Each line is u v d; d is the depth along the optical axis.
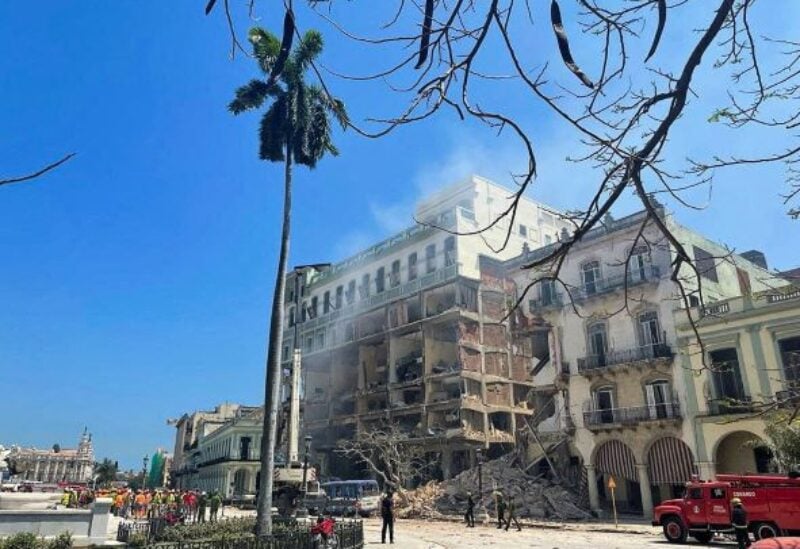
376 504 39.59
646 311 33.75
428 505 38.25
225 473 72.06
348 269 60.53
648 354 32.94
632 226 34.69
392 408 49.75
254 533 18.17
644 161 2.81
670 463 31.73
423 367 48.69
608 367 34.16
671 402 31.95
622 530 26.97
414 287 51.44
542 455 37.66
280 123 23.64
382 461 50.59
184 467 110.38
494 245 50.28
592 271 36.84
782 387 27.95
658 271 33.44
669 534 22.80
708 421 30.00
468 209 50.56
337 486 41.41
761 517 20.86
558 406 37.84
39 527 18.58
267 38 22.50
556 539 23.72
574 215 3.27
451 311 46.75
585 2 2.79
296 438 31.67
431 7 2.69
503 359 48.59
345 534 16.81
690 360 31.41
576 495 35.03
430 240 51.69
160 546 11.89
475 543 22.11
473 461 44.03
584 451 35.16
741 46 3.26
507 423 48.06
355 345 56.56
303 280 66.75
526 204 53.84
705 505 22.03
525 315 40.72
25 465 82.69
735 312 30.19
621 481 34.94
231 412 108.19
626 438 33.44
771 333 28.95
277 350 20.55
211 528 20.12
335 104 3.16
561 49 2.46
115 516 37.41
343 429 56.53
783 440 23.45
